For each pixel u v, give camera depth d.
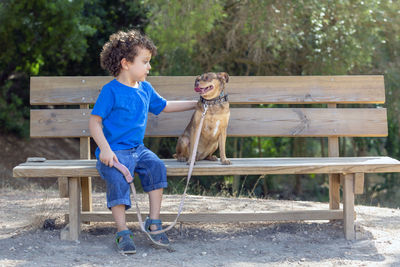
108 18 13.41
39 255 3.23
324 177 14.18
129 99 3.51
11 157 13.31
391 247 3.43
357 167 3.55
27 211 4.70
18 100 14.69
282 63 10.45
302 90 4.32
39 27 11.26
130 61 3.51
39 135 4.16
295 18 9.03
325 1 8.70
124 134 3.51
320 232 3.85
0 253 3.26
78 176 3.48
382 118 4.30
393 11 9.32
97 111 3.42
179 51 9.95
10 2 10.48
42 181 11.39
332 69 9.21
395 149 11.81
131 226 4.05
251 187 12.12
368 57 9.14
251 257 3.25
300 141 12.30
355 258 3.20
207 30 9.30
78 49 11.41
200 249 3.43
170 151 11.59
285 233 3.80
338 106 10.77
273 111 4.29
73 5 10.58
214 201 5.38
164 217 3.86
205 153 3.88
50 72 13.88
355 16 8.96
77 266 3.01
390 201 10.95
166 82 4.26
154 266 3.02
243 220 3.87
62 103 4.22
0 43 11.77
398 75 9.74
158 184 3.42
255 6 8.82
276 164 3.58
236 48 10.45
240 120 4.26
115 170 3.31
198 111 3.64
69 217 3.58
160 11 9.18
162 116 4.23
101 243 3.55
